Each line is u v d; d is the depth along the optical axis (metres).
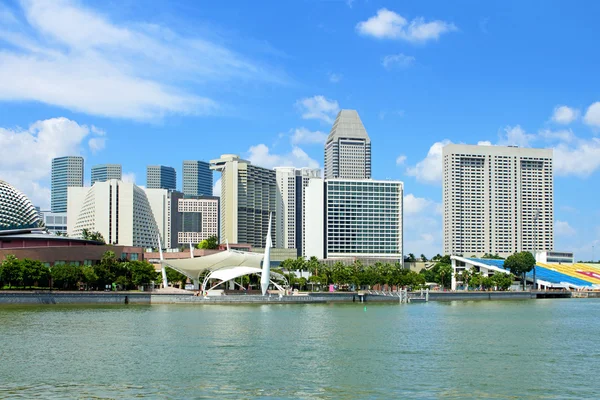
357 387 77.38
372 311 190.50
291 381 80.25
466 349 107.94
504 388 77.62
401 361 95.31
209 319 152.00
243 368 88.19
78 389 75.00
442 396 73.50
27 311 170.00
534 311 199.12
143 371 85.25
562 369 89.94
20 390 74.56
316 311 186.50
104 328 130.00
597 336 127.38
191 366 89.06
